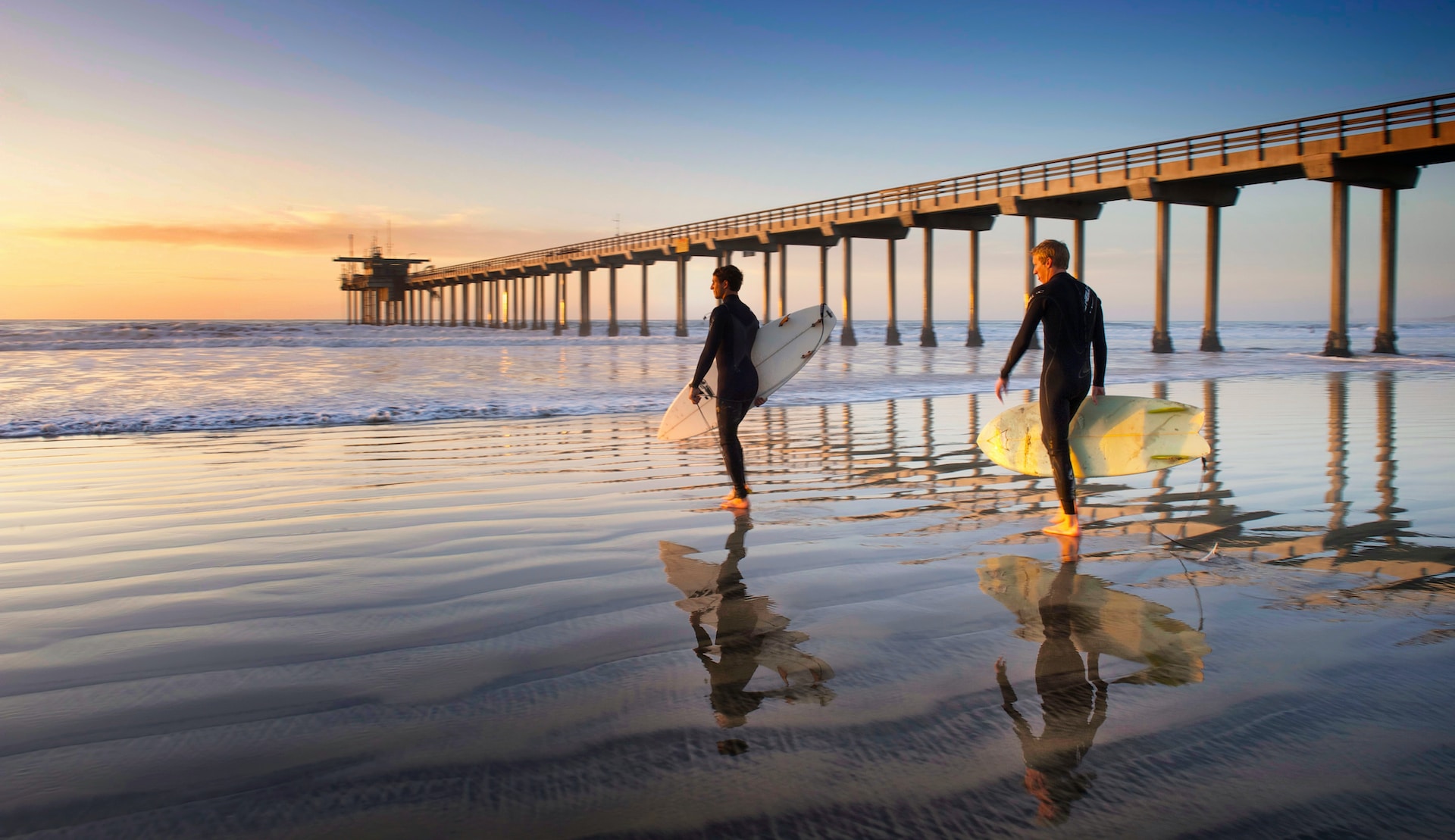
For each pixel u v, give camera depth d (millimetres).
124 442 6609
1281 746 1660
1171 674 2023
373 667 2115
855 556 3170
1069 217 25688
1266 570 2898
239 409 8766
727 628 2391
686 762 1628
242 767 1619
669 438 5086
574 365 17016
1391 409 8422
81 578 2926
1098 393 3703
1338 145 18672
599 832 1399
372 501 4277
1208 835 1373
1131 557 3104
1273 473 4859
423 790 1535
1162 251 23719
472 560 3156
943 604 2580
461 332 55969
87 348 24016
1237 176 21375
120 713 1855
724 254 40219
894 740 1710
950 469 5238
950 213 28641
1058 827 1403
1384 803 1457
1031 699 1896
